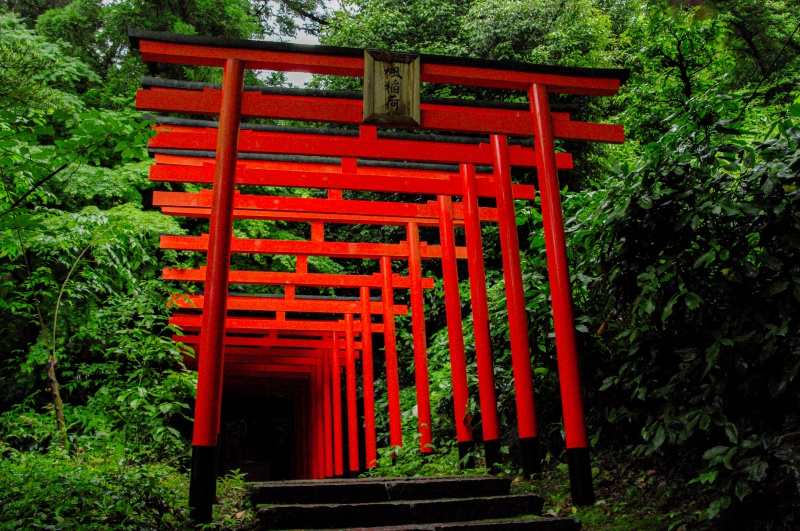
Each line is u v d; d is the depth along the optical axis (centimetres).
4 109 467
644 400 534
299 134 691
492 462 640
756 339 422
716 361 428
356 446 1133
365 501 494
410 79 562
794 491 391
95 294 1091
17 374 1009
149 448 691
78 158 467
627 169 522
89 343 1080
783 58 1370
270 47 538
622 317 582
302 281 1008
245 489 556
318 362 1381
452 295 778
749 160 446
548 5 1491
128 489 418
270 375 1477
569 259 615
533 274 646
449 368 988
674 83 1029
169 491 454
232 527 438
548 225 558
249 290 1539
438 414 902
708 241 469
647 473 512
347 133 695
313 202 819
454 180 767
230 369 1406
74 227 830
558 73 592
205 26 1703
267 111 534
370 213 842
